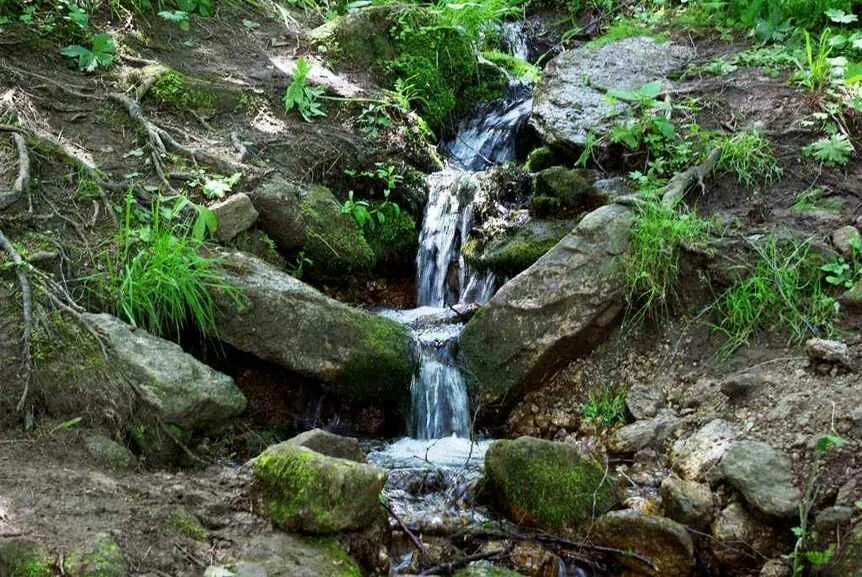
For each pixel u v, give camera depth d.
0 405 4.37
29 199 5.27
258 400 5.25
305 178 6.43
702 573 4.24
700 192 5.89
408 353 5.41
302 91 6.94
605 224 5.55
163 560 3.58
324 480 3.90
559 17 9.34
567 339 5.38
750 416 4.75
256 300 5.16
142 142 6.08
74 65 6.59
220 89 6.76
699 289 5.40
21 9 6.73
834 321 5.07
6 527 3.51
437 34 7.98
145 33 7.19
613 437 5.02
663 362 5.31
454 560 4.15
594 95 7.03
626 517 4.25
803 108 6.31
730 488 4.43
